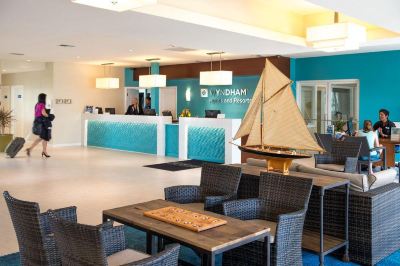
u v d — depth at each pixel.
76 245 2.37
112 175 8.79
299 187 3.63
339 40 6.63
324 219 4.20
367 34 8.13
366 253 3.94
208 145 11.30
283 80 4.86
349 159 6.33
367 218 3.91
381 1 5.09
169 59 13.04
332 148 7.17
